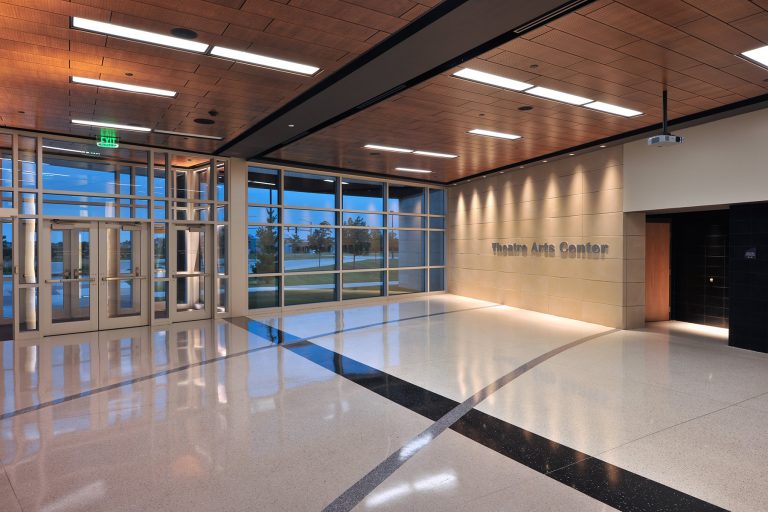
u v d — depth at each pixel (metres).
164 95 7.07
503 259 14.07
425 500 3.32
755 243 7.97
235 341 8.84
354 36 5.19
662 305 11.26
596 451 4.12
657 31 5.02
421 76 6.38
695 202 8.71
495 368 6.90
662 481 3.59
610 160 10.52
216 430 4.58
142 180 10.55
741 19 4.73
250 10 4.59
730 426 4.69
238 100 7.34
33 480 3.60
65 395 5.65
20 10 4.51
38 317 9.27
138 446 4.22
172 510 3.19
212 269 11.55
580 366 7.02
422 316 11.97
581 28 4.93
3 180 9.12
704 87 6.79
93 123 8.64
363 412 5.08
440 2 4.48
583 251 11.20
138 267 10.48
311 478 3.64
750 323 8.08
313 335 9.45
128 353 7.85
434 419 4.87
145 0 4.36
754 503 3.28
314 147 10.71
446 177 15.35
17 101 7.32
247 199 12.26
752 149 7.82
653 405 5.31
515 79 6.46
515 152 11.31
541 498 3.34
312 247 13.83
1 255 10.06
